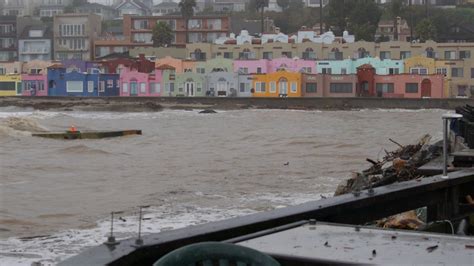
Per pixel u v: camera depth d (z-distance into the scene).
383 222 10.25
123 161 31.67
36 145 38.00
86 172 27.48
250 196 21.27
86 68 94.69
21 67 100.81
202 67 93.06
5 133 42.06
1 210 18.73
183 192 22.20
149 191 22.48
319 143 41.69
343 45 96.75
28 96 89.31
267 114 73.31
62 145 38.03
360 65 89.69
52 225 16.77
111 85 92.81
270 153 35.97
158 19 114.88
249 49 98.75
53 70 93.12
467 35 117.56
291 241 4.78
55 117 68.75
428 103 82.12
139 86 92.31
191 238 5.32
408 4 134.50
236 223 5.91
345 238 4.87
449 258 4.32
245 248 4.11
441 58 93.62
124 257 4.62
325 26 121.62
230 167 29.45
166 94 91.94
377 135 47.53
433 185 8.54
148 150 37.34
